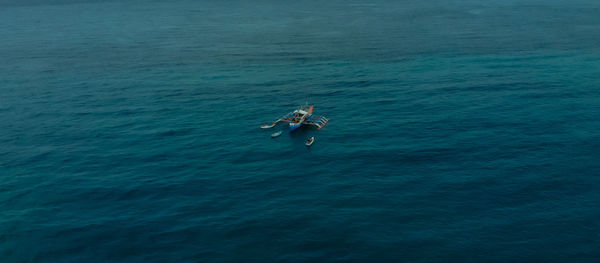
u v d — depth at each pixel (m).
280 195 68.50
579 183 69.12
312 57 149.50
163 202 66.94
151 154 82.44
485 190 67.94
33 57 153.25
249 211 64.38
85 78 128.62
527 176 71.50
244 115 100.94
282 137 89.81
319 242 57.47
